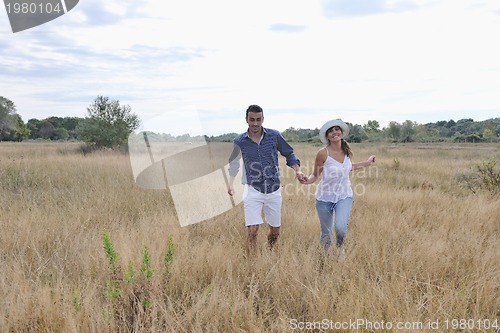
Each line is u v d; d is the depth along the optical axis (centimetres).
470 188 906
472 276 375
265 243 470
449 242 466
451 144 4303
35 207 616
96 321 298
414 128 6494
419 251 436
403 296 338
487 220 588
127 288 338
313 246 460
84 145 2181
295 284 365
